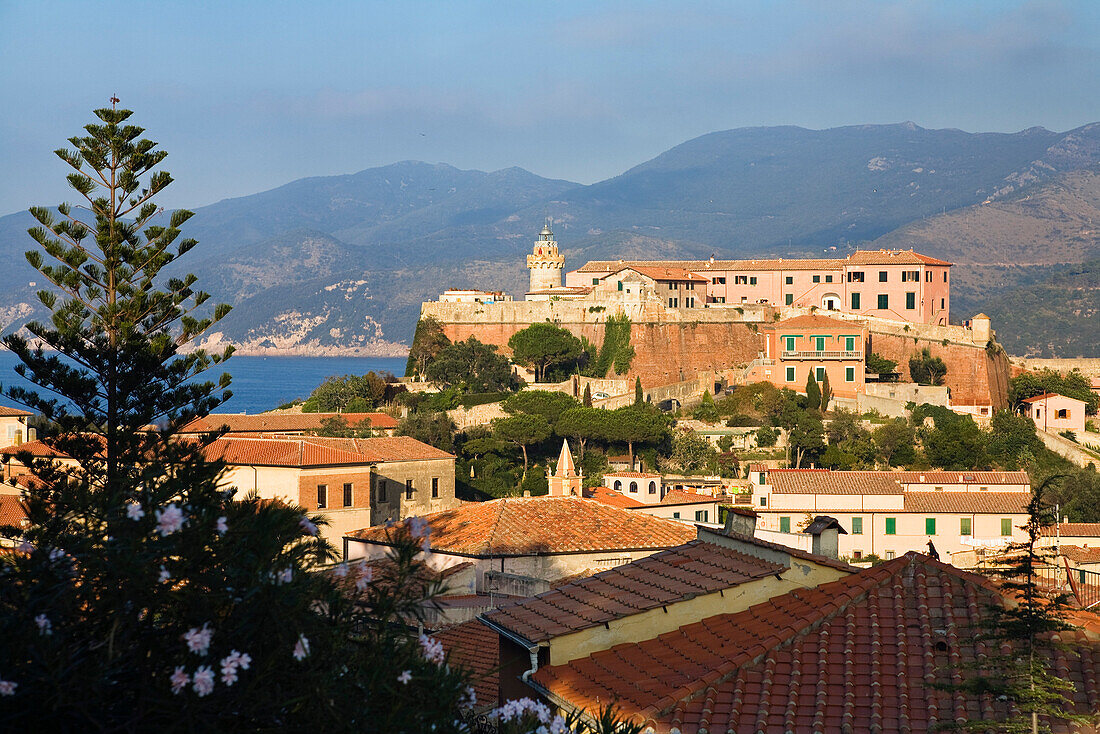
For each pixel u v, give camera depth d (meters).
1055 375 194.50
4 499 68.31
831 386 179.25
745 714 22.75
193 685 14.37
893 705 22.53
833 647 24.61
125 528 15.69
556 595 29.36
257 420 136.00
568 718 18.80
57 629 14.98
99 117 63.31
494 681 30.88
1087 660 23.38
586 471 144.88
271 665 14.77
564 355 196.75
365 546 56.31
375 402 181.50
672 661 25.30
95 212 63.88
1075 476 118.44
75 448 59.81
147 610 15.77
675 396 188.75
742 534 31.30
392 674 15.46
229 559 15.74
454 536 51.94
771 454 159.50
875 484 108.62
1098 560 86.88
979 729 20.73
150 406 63.16
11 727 14.26
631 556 51.25
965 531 105.81
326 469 93.50
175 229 65.31
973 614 25.03
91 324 63.09
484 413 164.38
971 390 188.12
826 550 33.59
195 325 64.94
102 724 14.49
